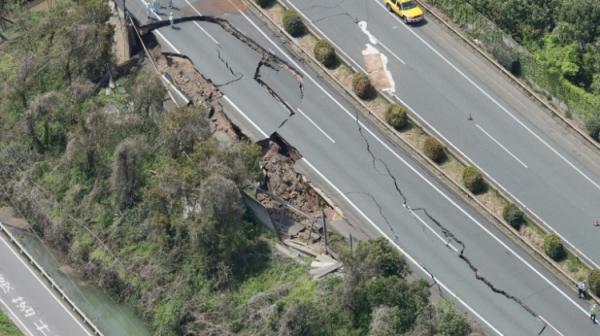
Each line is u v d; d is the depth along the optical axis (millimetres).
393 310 95312
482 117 116875
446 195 110625
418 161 113938
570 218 107812
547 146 114250
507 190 110312
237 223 105312
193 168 107938
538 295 102062
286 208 111250
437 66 122250
